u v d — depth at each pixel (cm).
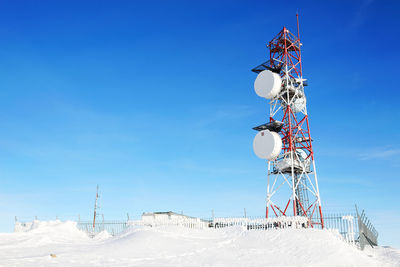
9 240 2616
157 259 1931
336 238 2528
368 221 3584
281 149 3772
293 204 3566
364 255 2494
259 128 4022
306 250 2247
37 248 2262
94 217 3784
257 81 4116
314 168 3784
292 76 4125
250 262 1977
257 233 2628
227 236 2672
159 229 2947
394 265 2303
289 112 3888
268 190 3869
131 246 2219
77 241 2833
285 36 4162
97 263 1753
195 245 2330
